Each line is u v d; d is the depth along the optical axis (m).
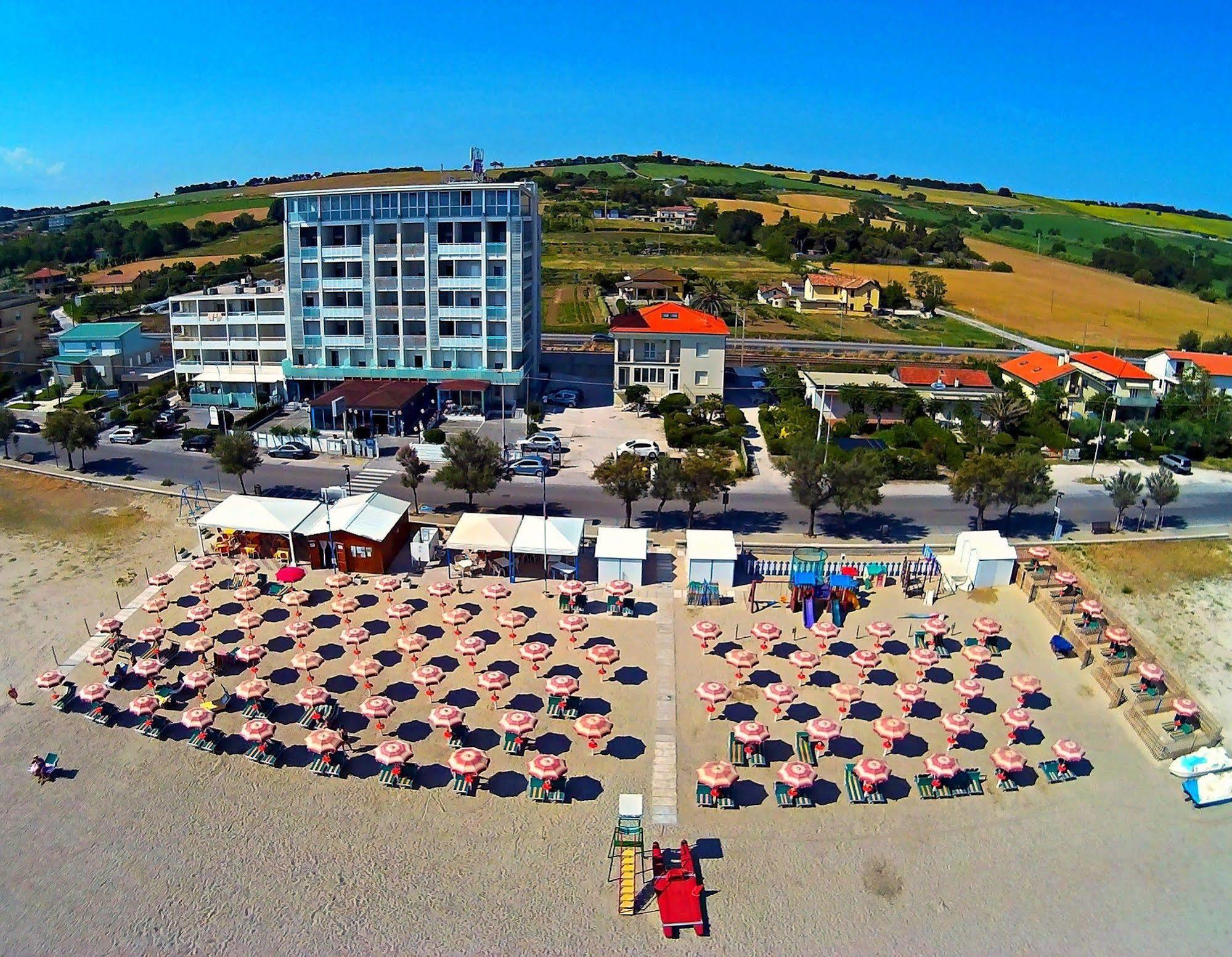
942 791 36.75
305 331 93.12
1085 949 30.12
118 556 57.47
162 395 97.25
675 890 31.44
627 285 162.75
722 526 62.59
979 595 53.03
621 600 50.12
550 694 41.78
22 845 33.56
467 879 32.25
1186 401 90.44
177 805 35.62
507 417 90.31
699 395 95.81
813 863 33.22
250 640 47.12
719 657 46.12
